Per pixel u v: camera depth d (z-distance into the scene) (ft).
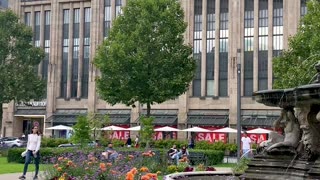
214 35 203.31
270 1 194.39
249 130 172.35
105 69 140.56
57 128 192.44
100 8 222.48
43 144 149.48
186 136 198.49
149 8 141.79
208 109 200.23
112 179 50.78
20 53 159.02
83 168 54.39
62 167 54.80
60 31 230.89
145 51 138.31
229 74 197.47
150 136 123.34
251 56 196.24
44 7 236.22
